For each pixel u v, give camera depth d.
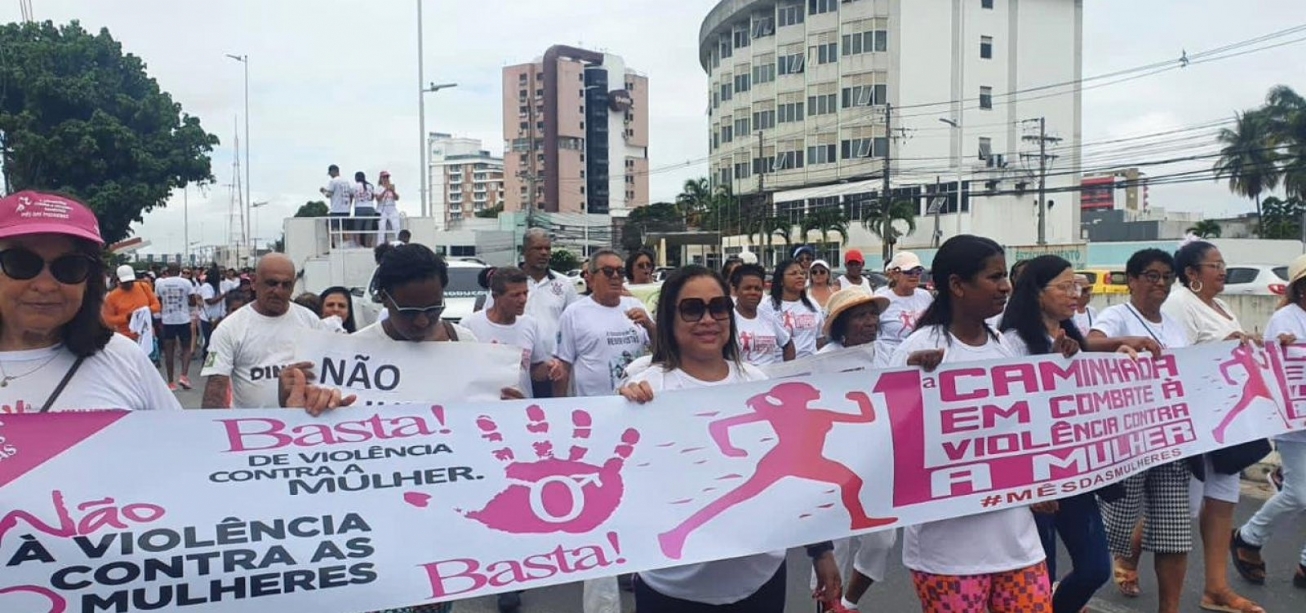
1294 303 5.16
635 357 6.01
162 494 2.75
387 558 2.91
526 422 3.18
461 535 2.99
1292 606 5.02
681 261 61.25
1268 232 60.03
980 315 3.57
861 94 60.22
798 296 7.75
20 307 2.60
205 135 34.56
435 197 143.00
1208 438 4.37
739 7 66.81
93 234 2.66
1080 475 3.75
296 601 2.81
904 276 7.77
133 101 32.88
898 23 59.56
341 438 3.01
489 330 5.96
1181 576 4.38
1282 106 49.09
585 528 3.10
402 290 3.62
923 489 3.47
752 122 67.62
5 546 2.58
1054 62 62.75
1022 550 3.41
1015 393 3.69
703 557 3.13
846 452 3.38
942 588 3.40
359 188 20.20
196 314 17.98
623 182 115.81
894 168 59.47
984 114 61.16
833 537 3.31
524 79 114.62
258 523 2.82
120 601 2.67
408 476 3.01
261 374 4.64
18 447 2.63
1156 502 4.38
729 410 3.31
